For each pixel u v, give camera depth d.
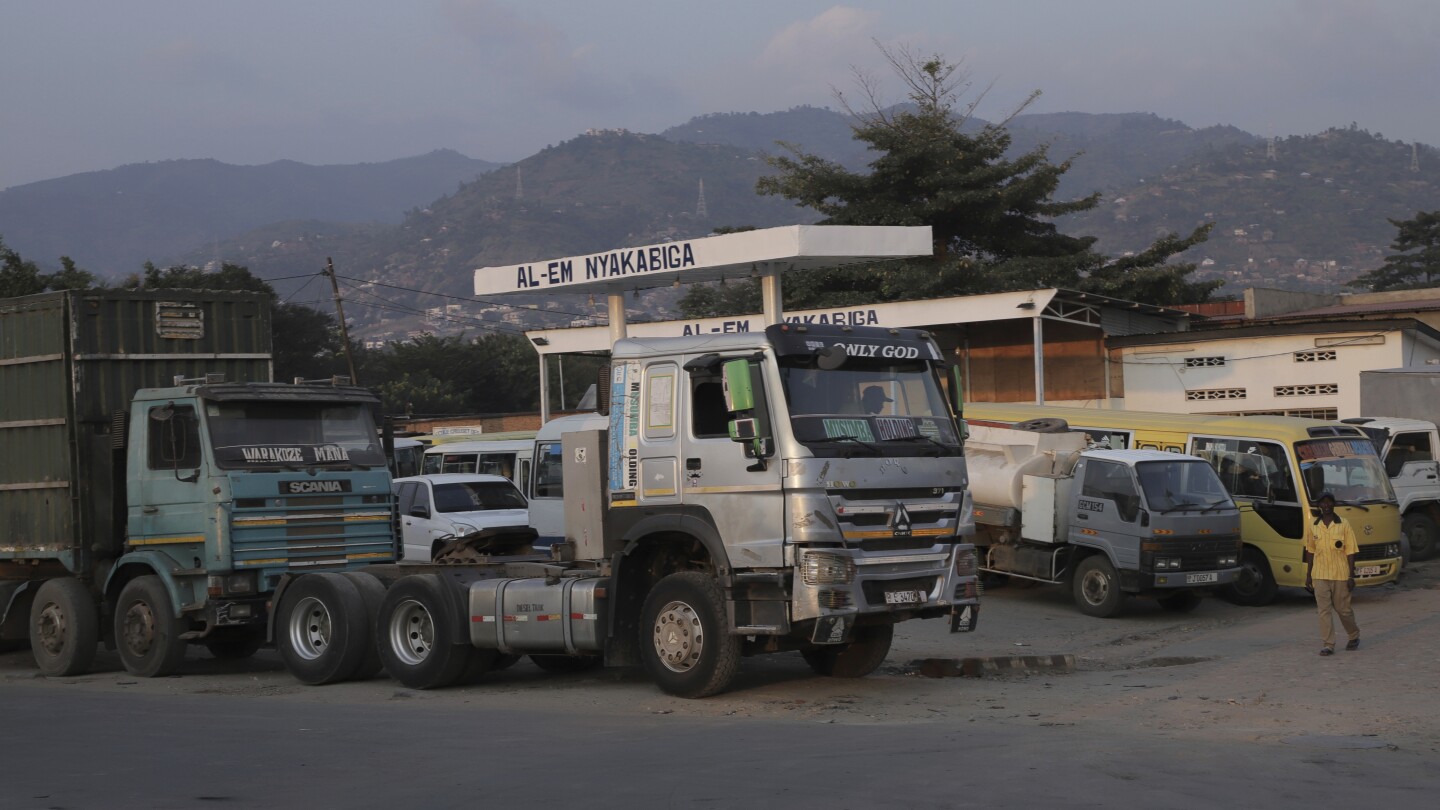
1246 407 31.64
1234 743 9.14
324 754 8.96
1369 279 92.12
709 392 11.54
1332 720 10.33
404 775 8.10
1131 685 12.55
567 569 12.62
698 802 7.10
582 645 12.02
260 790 7.76
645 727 10.08
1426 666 13.21
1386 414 26.19
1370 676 12.69
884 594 11.17
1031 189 43.59
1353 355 30.19
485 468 28.34
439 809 7.09
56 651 14.66
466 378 80.69
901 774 7.80
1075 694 11.94
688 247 14.27
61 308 14.58
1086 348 34.09
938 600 11.52
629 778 7.82
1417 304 39.91
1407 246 91.88
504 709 11.48
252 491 13.65
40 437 14.88
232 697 12.66
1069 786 7.44
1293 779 7.75
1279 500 19.20
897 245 13.84
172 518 13.89
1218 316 44.41
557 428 20.70
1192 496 18.27
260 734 9.95
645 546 12.02
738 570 11.22
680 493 11.59
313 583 13.55
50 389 14.75
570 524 12.72
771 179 45.25
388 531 14.88
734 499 11.19
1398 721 10.23
